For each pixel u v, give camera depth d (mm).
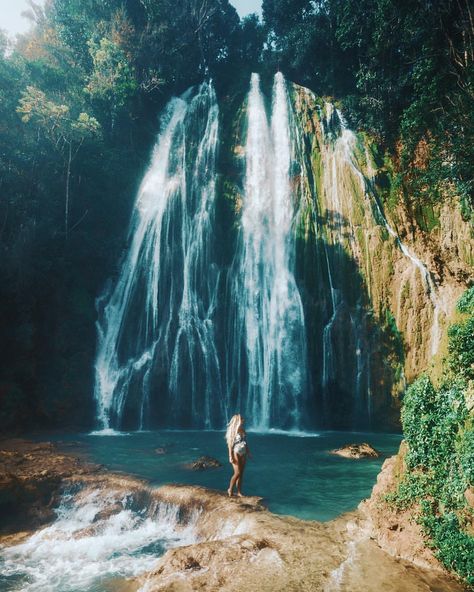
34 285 23188
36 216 25500
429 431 7207
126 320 27547
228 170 33812
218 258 30406
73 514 10883
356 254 28141
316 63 40156
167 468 12875
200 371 26781
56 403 22156
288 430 25266
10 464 12719
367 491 10664
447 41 28422
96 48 33094
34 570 8250
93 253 27125
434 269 26703
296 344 27219
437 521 6645
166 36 38156
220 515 8789
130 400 25109
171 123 36906
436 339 24500
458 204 27141
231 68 44219
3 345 21719
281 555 6758
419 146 28578
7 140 25859
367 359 25609
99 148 29906
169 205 31391
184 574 6391
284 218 31094
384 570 6277
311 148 33406
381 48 31312
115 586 7367
